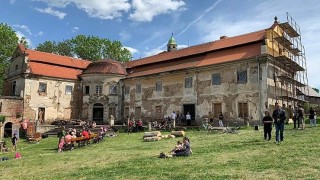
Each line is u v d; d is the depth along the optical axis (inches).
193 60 1547.7
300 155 525.0
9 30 2080.5
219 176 418.9
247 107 1272.1
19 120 1584.6
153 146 837.8
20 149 1071.0
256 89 1251.8
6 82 1809.8
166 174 451.5
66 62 1888.5
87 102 1793.8
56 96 1737.2
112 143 1012.5
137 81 1728.6
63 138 949.2
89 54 2647.6
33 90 1658.5
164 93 1584.6
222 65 1360.7
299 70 1494.8
